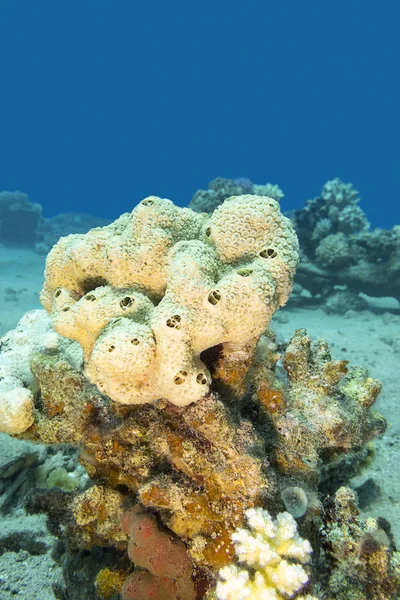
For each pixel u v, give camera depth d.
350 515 0.47
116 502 0.47
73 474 0.71
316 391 0.53
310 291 2.38
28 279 3.12
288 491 0.44
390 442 0.89
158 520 0.43
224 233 0.42
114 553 0.51
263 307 0.37
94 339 0.41
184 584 0.41
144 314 0.40
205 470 0.42
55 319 0.42
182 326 0.36
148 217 0.43
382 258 2.21
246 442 0.42
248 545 0.38
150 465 0.45
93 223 5.94
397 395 1.19
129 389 0.38
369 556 0.43
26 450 0.69
